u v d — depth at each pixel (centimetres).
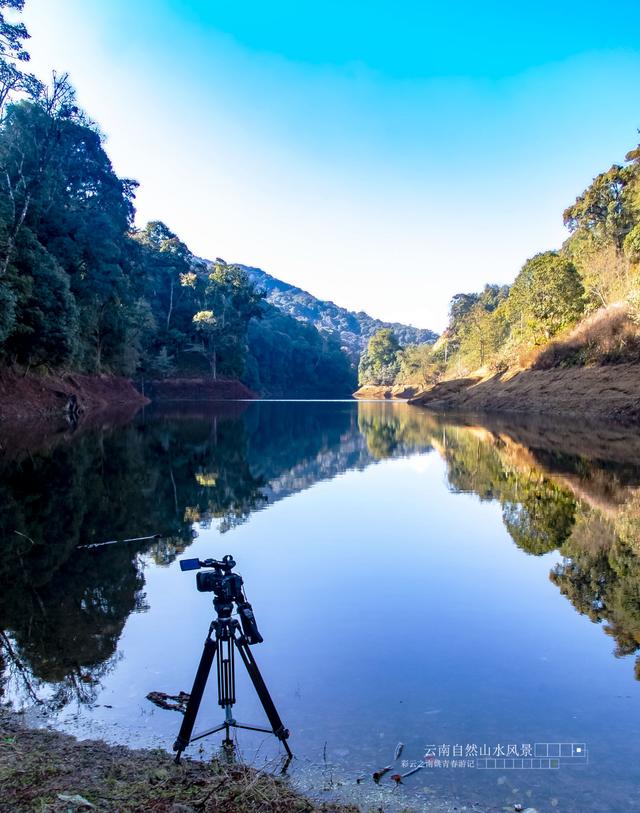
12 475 1452
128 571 766
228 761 368
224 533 978
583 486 1377
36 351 3141
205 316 7831
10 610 629
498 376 5709
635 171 4912
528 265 5941
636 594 676
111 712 432
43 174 3569
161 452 2067
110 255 4288
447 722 414
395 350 13238
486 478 1565
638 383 3497
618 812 321
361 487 1465
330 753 378
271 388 12388
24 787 327
